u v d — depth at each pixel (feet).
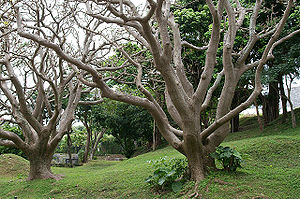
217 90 50.39
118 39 31.63
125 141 81.56
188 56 43.62
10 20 26.04
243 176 20.29
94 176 29.99
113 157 96.43
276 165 25.20
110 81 54.80
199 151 20.63
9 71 28.60
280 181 19.01
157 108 23.15
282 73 44.50
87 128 77.00
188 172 21.31
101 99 38.42
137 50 38.75
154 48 18.29
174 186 20.17
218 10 20.57
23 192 27.37
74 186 26.86
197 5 47.75
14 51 31.14
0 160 43.55
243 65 23.25
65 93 61.36
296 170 21.62
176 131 22.99
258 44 45.52
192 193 18.43
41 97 36.04
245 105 19.63
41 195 25.98
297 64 39.17
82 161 75.77
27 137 32.09
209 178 19.81
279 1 28.55
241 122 76.89
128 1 21.99
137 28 23.30
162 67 18.62
